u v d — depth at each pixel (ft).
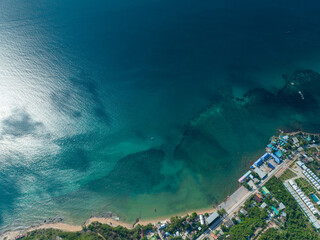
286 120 532.73
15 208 424.87
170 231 379.55
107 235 377.91
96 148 501.97
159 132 525.34
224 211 398.42
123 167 472.85
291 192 413.59
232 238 362.53
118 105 573.74
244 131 519.60
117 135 522.47
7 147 492.95
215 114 553.23
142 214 410.52
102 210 419.13
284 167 448.24
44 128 524.11
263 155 467.93
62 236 378.73
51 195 439.63
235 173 455.22
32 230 396.98
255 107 562.66
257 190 422.00
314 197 402.93
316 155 459.73
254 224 374.63
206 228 378.73
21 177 458.91
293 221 377.91
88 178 460.55
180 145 502.79
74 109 559.79
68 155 489.67
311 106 557.74
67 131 522.88
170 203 422.41
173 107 569.64
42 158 483.92
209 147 496.64
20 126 522.47
